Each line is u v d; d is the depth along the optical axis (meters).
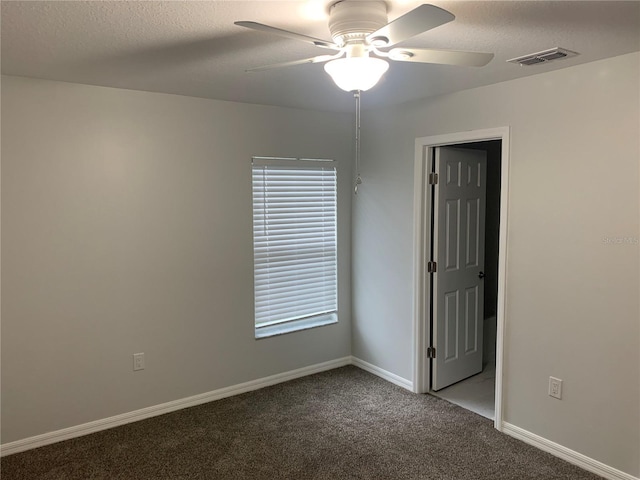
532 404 3.04
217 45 2.21
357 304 4.41
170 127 3.38
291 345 4.14
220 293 3.71
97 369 3.23
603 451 2.71
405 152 3.78
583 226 2.72
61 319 3.08
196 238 3.56
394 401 3.71
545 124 2.85
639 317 2.53
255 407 3.61
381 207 4.05
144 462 2.88
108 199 3.18
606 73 2.56
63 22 1.90
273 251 3.97
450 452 2.97
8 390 2.94
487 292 4.87
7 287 2.89
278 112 3.87
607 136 2.59
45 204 2.96
